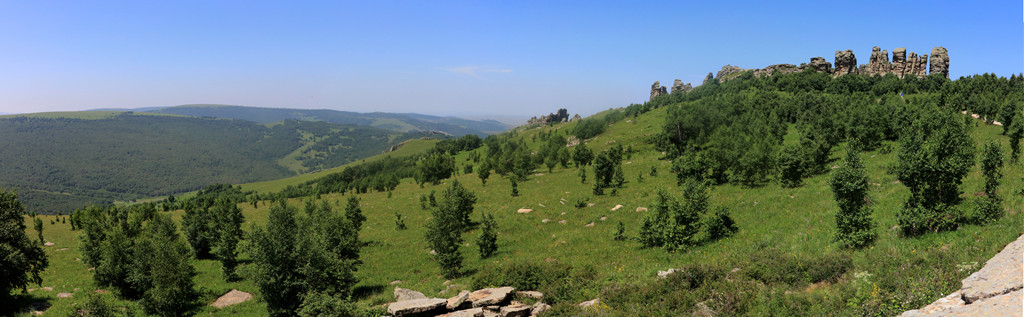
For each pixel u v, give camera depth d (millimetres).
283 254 24125
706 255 27828
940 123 39156
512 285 24922
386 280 33656
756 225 32875
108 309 25688
